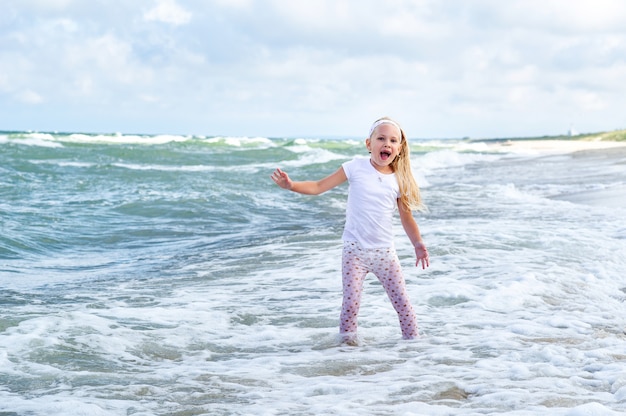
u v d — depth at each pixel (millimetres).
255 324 5340
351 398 3459
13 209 11656
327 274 7316
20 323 4961
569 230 9719
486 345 4602
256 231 10875
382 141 4844
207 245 9539
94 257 8672
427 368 4062
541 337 4832
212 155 31391
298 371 4074
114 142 42156
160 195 14180
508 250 8383
